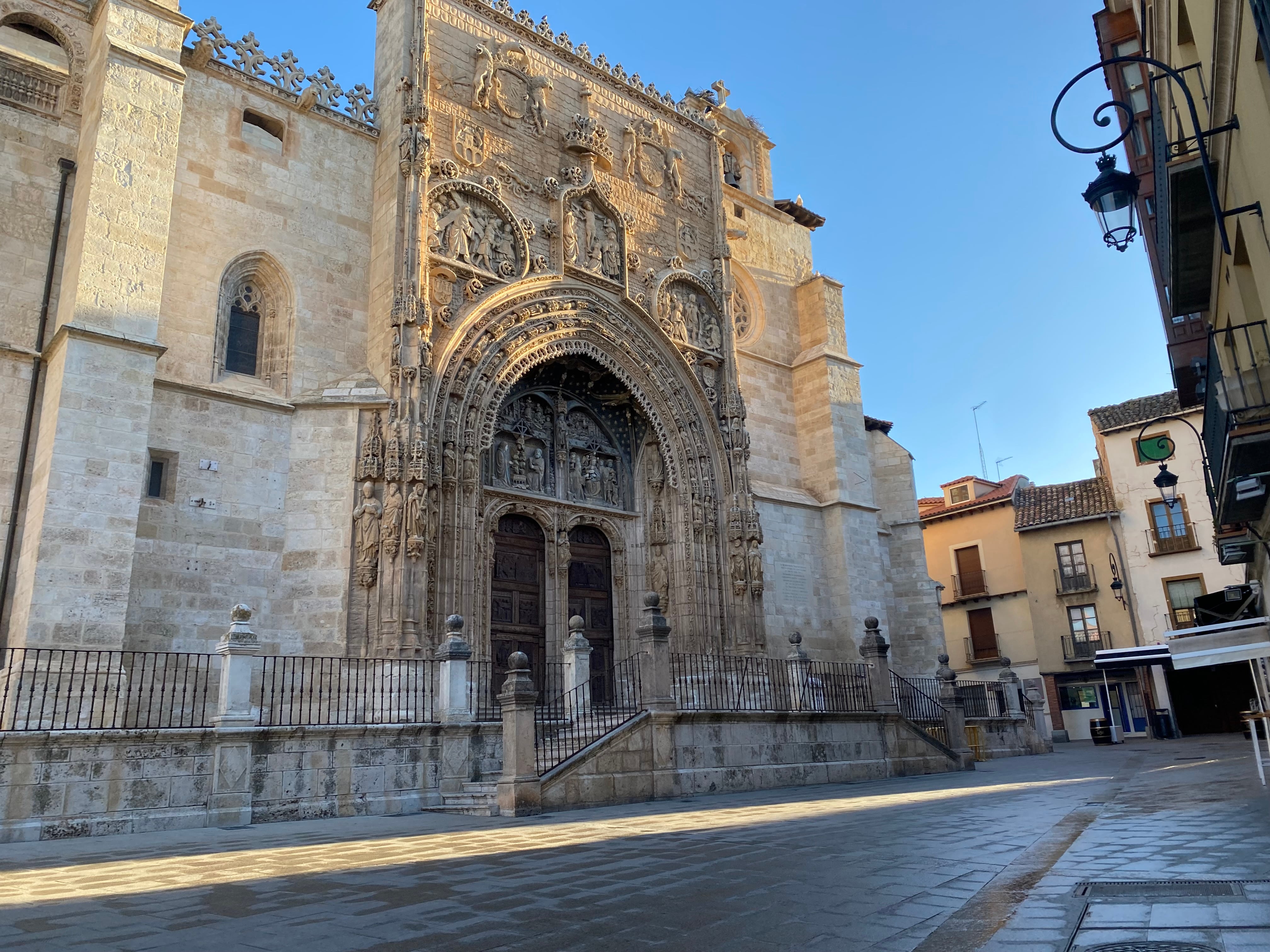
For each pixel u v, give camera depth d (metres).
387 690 19.70
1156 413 43.78
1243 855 8.03
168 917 7.33
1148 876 7.34
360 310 24.06
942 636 35.69
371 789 16.67
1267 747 25.16
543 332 25.86
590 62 29.58
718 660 26.70
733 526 28.55
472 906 7.43
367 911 7.32
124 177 19.42
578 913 7.07
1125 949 5.20
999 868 8.30
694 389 29.23
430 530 21.86
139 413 18.41
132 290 18.94
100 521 17.45
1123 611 43.41
